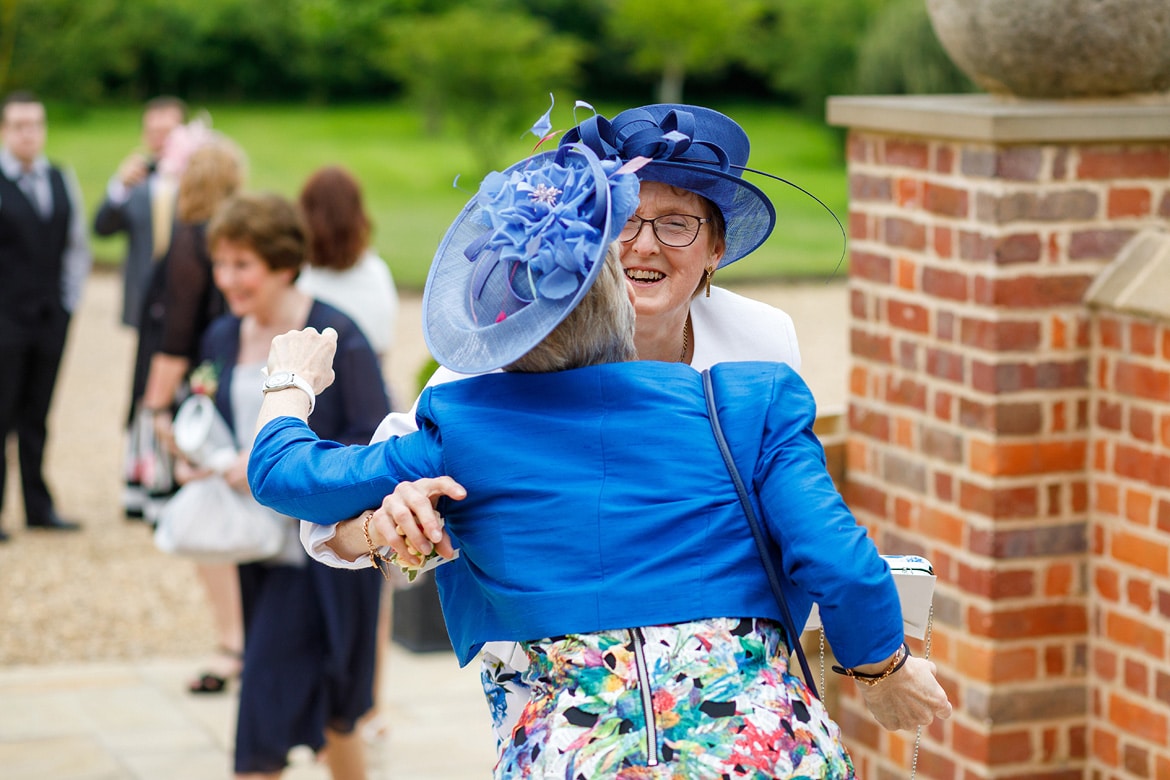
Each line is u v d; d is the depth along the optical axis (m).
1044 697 4.21
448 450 2.25
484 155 27.17
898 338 4.42
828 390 12.69
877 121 4.37
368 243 5.81
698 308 2.89
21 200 8.58
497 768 2.20
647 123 2.59
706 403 2.29
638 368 2.29
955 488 4.23
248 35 33.97
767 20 33.16
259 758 4.49
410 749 5.71
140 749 5.70
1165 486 3.91
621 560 2.17
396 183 25.06
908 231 4.34
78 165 25.34
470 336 2.27
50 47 31.28
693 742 2.09
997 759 4.20
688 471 2.22
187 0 33.34
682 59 31.83
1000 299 4.01
